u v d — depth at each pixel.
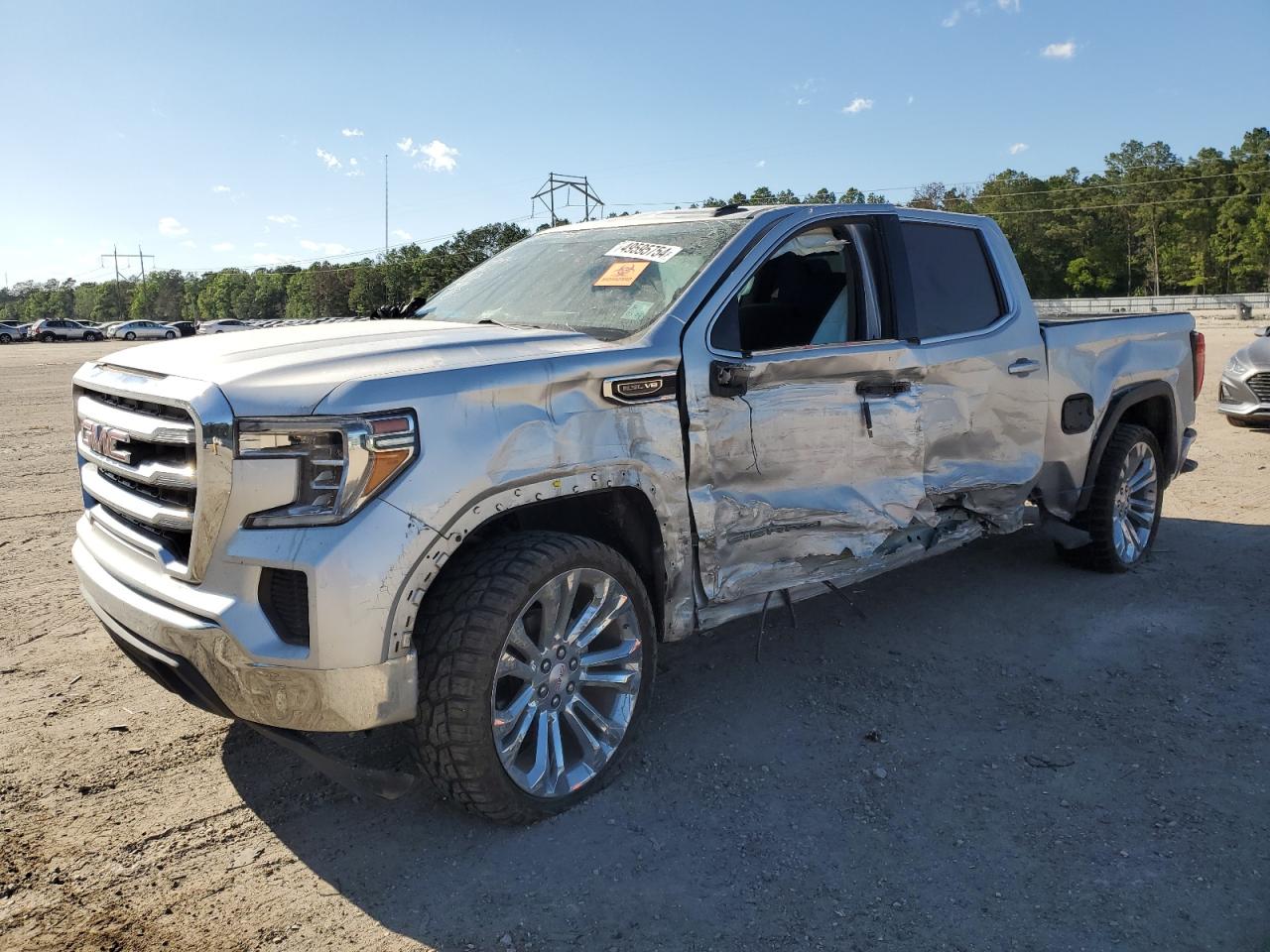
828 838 2.99
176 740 3.66
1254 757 3.49
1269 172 116.31
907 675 4.23
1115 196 128.75
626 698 3.29
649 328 3.38
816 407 3.73
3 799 3.22
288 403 2.64
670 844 2.96
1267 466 8.62
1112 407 5.37
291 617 2.67
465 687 2.77
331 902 2.70
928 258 4.43
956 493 4.40
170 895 2.73
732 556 3.57
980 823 3.07
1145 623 4.84
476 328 3.52
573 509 3.46
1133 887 2.73
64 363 31.41
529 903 2.69
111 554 3.16
